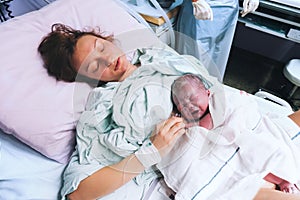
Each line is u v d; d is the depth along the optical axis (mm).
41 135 813
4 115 784
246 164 828
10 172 815
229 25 1405
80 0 1066
